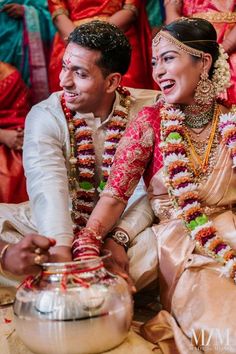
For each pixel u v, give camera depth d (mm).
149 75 3898
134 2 3781
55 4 3852
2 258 1901
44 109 2355
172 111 2186
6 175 3400
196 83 2152
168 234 2137
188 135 2182
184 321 1941
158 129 2199
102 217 2125
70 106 2322
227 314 1870
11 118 3693
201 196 2131
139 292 2322
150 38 3889
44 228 2039
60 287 1750
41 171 2182
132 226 2221
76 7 3811
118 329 1782
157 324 1989
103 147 2422
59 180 2176
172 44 2121
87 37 2236
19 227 2367
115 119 2420
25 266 1823
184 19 2178
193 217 2078
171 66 2131
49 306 1722
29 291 1787
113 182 2166
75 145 2359
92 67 2246
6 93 3721
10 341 1967
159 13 3975
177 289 2008
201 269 2014
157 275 2160
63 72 2291
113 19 3738
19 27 4090
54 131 2314
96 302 1732
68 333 1709
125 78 3719
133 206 2297
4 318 2139
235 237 2072
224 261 2008
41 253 1827
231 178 2131
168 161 2137
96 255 1984
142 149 2184
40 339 1731
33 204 2174
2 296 2268
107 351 1806
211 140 2166
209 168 2139
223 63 2193
